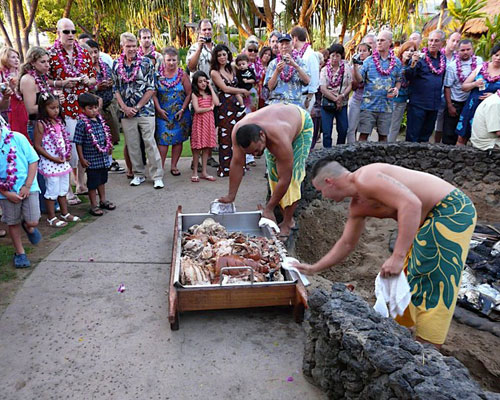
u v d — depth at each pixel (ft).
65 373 8.87
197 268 11.09
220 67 21.15
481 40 26.76
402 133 34.53
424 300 8.68
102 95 22.25
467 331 11.14
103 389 8.46
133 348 9.65
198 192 20.17
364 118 23.47
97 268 13.12
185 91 21.52
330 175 8.21
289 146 12.06
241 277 10.76
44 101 14.80
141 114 19.79
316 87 20.42
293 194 14.15
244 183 21.52
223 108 21.42
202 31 22.56
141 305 11.27
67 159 16.05
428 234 8.54
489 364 9.89
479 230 15.40
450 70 22.84
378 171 8.00
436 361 6.59
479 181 21.20
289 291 10.46
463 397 5.64
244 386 8.59
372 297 13.08
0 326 10.28
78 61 18.12
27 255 13.88
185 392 8.41
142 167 21.16
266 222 13.42
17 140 12.42
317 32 49.60
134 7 42.63
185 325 10.53
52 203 16.06
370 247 16.17
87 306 11.18
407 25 35.86
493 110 19.77
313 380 8.66
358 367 7.04
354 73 23.15
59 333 10.10
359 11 38.81
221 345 9.82
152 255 14.05
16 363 9.12
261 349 9.71
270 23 40.45
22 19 40.04
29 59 15.78
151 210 17.97
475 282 12.69
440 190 8.54
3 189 12.15
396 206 7.76
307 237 16.49
